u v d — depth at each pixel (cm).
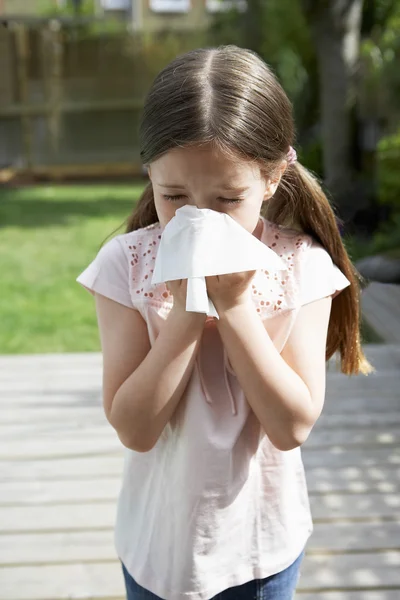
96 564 239
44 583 230
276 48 1269
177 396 121
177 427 130
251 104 111
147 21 1895
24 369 431
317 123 1259
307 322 132
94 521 264
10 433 341
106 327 133
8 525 262
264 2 1272
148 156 112
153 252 133
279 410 120
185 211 110
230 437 128
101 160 1631
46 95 1606
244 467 131
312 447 321
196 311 108
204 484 127
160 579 134
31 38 1583
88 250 852
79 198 1303
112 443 328
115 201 1262
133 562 139
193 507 128
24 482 294
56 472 302
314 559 238
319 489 283
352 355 158
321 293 133
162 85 113
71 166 1627
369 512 266
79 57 1596
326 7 905
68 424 350
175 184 110
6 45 1580
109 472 301
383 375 409
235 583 134
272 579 138
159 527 134
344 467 302
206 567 131
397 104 922
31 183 1575
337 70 931
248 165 110
